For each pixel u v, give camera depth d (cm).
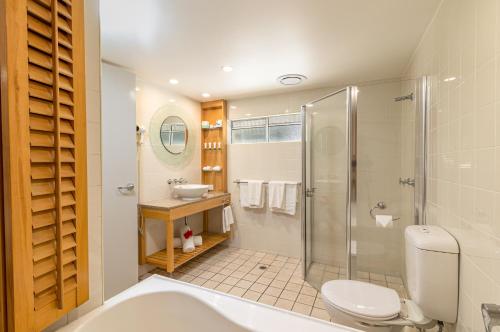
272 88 308
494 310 76
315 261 272
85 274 93
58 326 98
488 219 95
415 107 197
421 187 187
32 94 72
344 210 247
